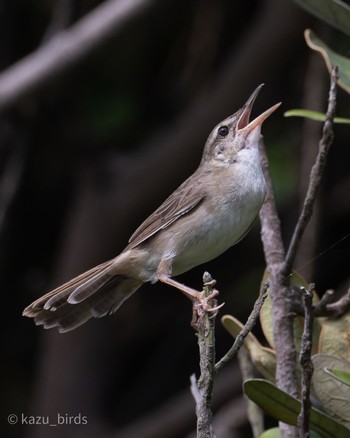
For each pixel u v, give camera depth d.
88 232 13.36
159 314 13.73
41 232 14.23
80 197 13.51
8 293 14.19
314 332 6.02
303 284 6.21
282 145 12.23
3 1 13.45
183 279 13.48
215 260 13.10
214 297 5.75
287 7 12.09
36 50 13.16
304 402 4.91
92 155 13.44
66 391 13.35
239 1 13.08
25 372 14.12
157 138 13.40
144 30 13.12
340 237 12.46
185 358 13.71
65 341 13.48
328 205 12.53
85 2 13.24
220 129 7.46
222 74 12.84
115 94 13.34
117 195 13.27
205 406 4.98
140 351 13.82
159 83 13.41
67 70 12.05
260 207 7.07
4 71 13.55
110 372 13.63
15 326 14.19
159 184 13.20
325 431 5.38
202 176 7.29
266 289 5.02
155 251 7.20
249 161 7.18
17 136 13.16
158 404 13.63
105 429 13.23
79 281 7.16
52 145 13.39
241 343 4.99
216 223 7.08
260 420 6.46
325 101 10.79
